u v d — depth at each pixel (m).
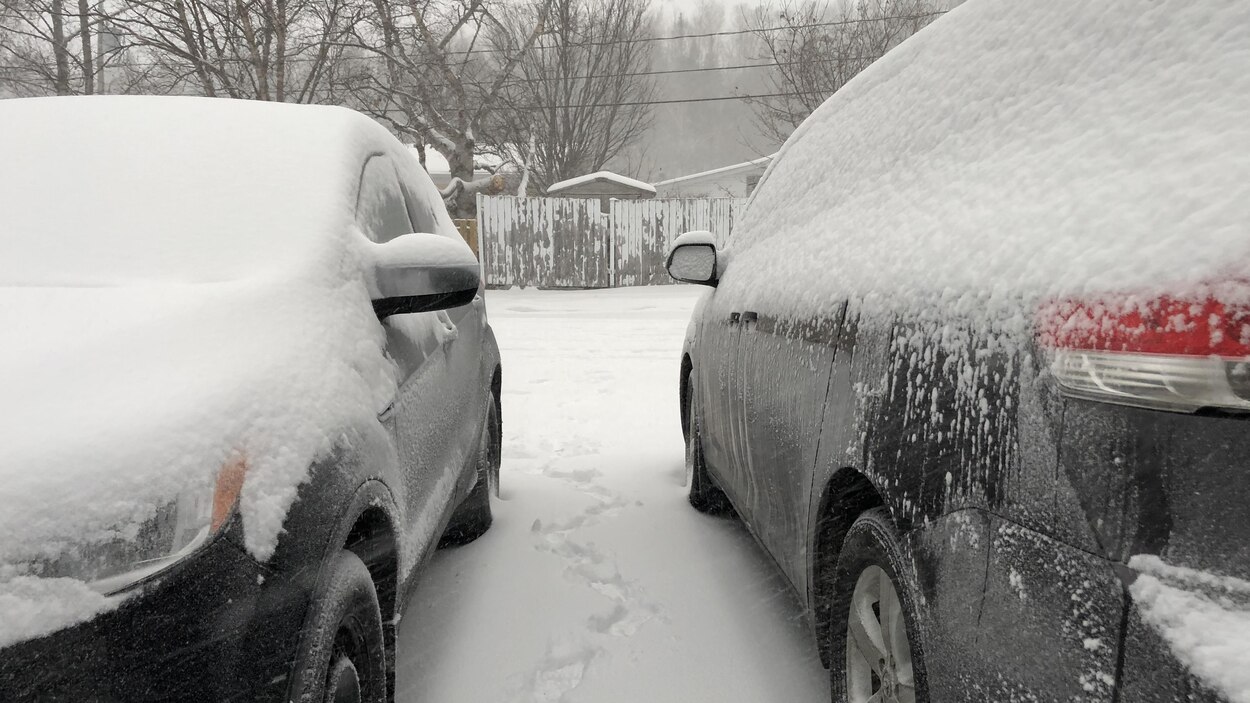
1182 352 1.04
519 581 3.58
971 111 1.96
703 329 4.29
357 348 2.14
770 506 2.92
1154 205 1.19
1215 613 1.01
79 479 1.40
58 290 1.99
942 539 1.58
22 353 1.69
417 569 2.48
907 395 1.76
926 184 2.03
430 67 25.84
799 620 3.20
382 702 2.00
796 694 2.70
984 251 1.58
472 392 3.69
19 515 1.33
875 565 1.97
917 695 1.67
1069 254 1.30
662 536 4.09
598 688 2.76
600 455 5.66
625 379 8.29
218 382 1.67
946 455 1.58
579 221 19.14
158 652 1.37
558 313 14.65
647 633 3.12
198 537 1.46
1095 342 1.18
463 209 23.59
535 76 40.50
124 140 2.56
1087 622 1.17
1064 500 1.24
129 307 1.89
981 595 1.43
